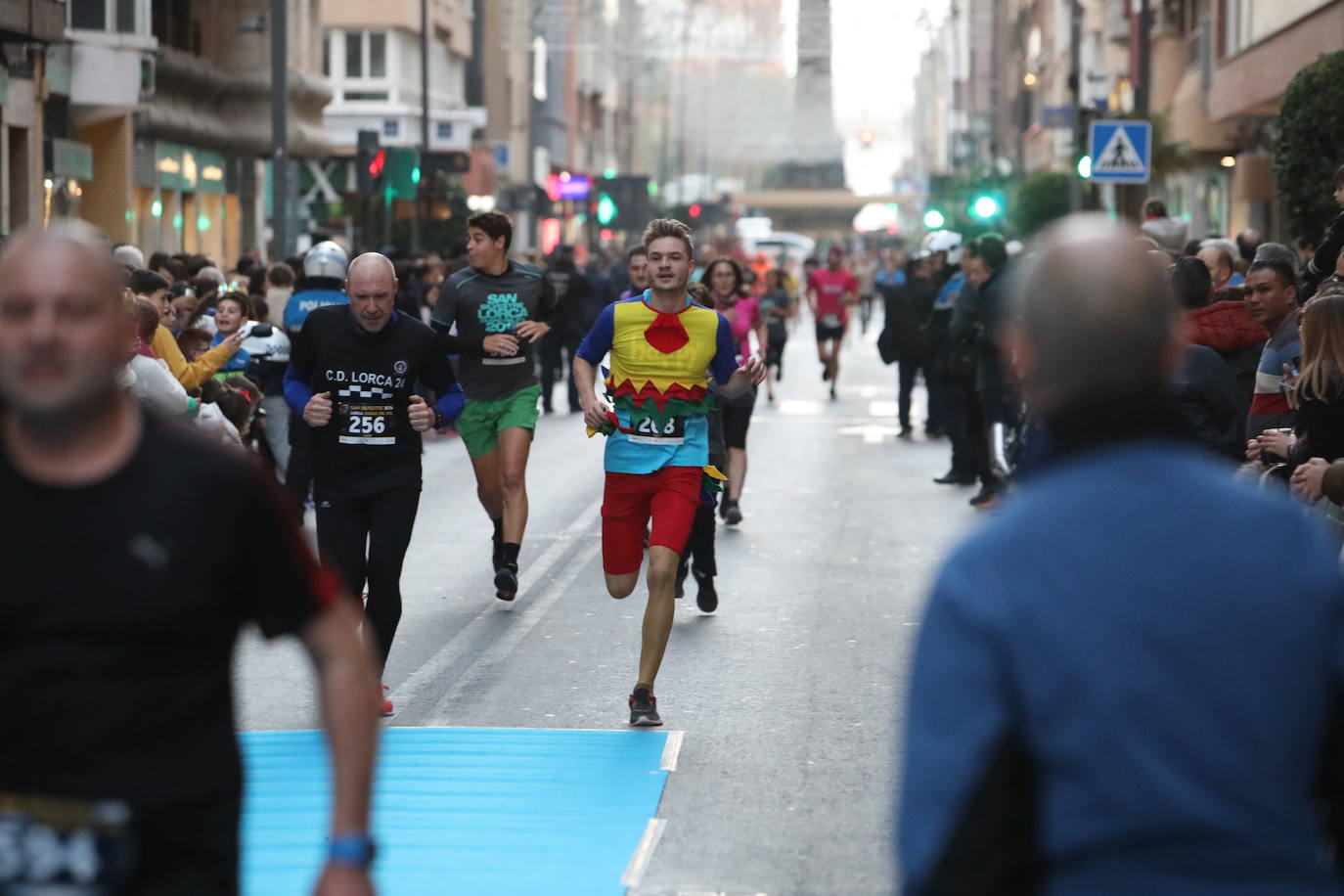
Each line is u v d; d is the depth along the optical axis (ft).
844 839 58.44
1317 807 23.49
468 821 59.88
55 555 26.84
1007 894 22.57
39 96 255.09
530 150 653.30
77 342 26.81
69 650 26.76
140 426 27.68
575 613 99.14
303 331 74.64
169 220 331.36
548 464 174.50
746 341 171.32
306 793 62.64
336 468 74.69
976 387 137.49
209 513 27.37
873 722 74.08
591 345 74.54
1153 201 166.30
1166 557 22.94
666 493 73.92
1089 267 24.36
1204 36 313.32
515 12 617.62
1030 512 23.56
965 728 22.59
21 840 26.61
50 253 27.04
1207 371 75.20
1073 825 22.40
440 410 75.25
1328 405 65.82
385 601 74.49
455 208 369.30
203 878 27.22
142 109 286.25
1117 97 399.85
